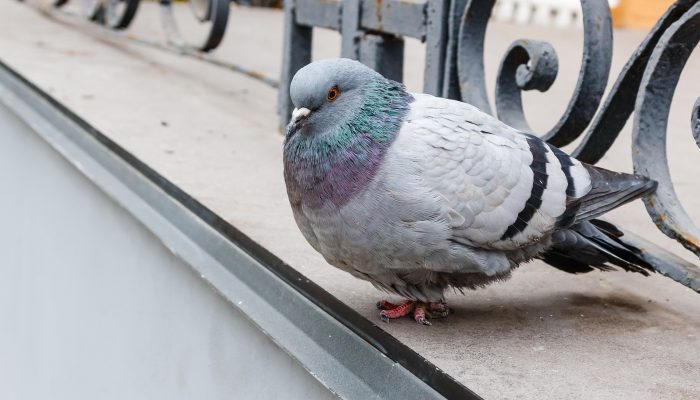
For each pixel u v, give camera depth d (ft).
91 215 5.52
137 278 5.16
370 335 4.21
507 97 4.82
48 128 5.97
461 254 4.14
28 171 6.28
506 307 4.46
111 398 5.37
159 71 7.80
